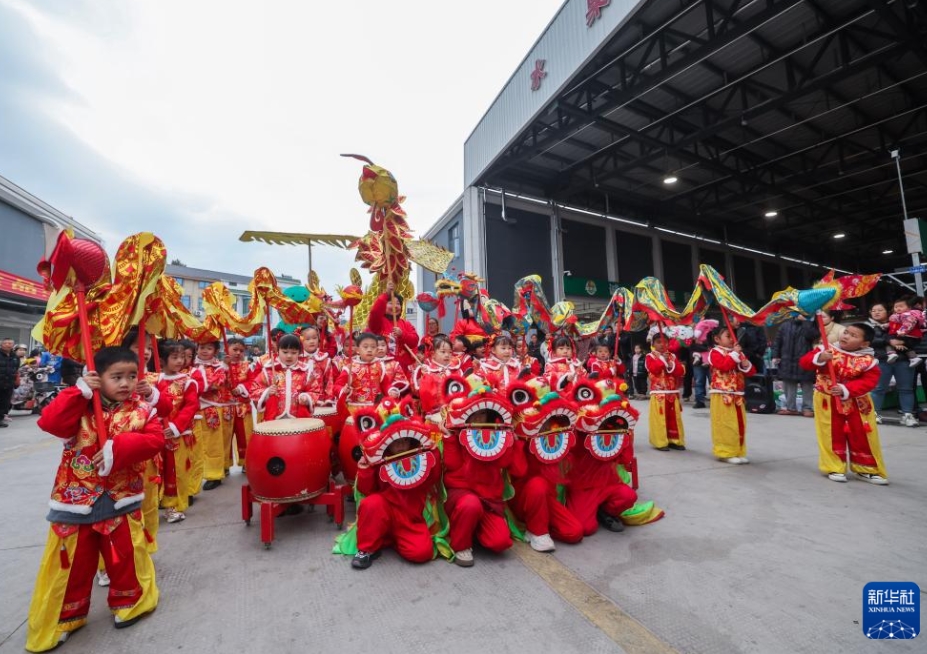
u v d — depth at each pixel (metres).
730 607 2.28
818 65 10.96
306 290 5.40
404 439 2.93
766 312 4.68
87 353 2.17
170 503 3.66
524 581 2.60
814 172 15.24
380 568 2.80
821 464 4.46
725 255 23.77
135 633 2.18
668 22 9.21
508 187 16.80
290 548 3.13
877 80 11.30
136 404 2.30
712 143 14.65
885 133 14.11
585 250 18.72
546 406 3.07
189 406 3.74
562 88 10.66
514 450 3.04
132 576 2.26
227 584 2.63
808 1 8.91
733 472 4.64
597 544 3.08
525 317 7.91
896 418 6.74
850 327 4.24
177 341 3.98
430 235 20.83
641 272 20.36
